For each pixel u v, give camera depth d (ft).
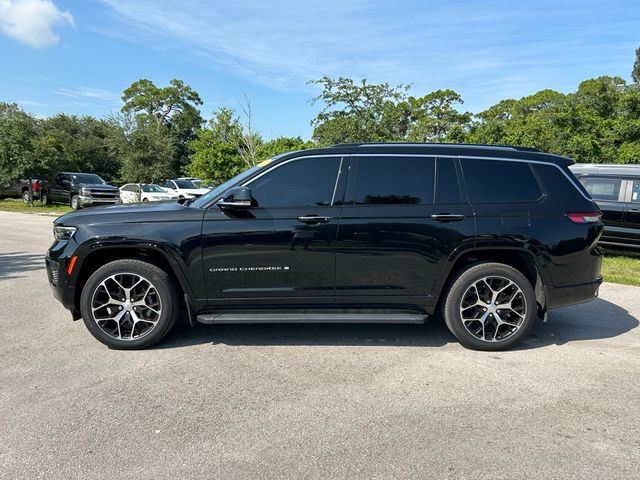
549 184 14.79
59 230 14.52
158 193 76.79
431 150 14.75
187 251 13.93
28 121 82.38
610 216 31.89
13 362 13.30
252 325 16.84
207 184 84.53
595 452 9.12
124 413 10.52
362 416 10.46
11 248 34.01
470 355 14.17
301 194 14.33
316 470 8.51
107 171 159.22
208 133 93.61
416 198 14.37
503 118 170.19
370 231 14.03
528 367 13.26
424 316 14.32
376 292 14.34
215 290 14.20
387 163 14.56
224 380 12.27
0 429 9.79
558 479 8.29
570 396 11.48
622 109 99.19
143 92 207.00
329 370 12.96
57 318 17.35
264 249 14.02
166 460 8.79
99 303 14.28
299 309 14.47
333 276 14.21
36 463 8.66
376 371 12.92
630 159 84.43
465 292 14.40
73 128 171.83
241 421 10.23
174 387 11.84
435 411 10.71
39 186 84.94
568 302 14.78
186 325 16.85
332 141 48.42
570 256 14.49
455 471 8.50
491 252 14.79
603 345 15.11
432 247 14.15
